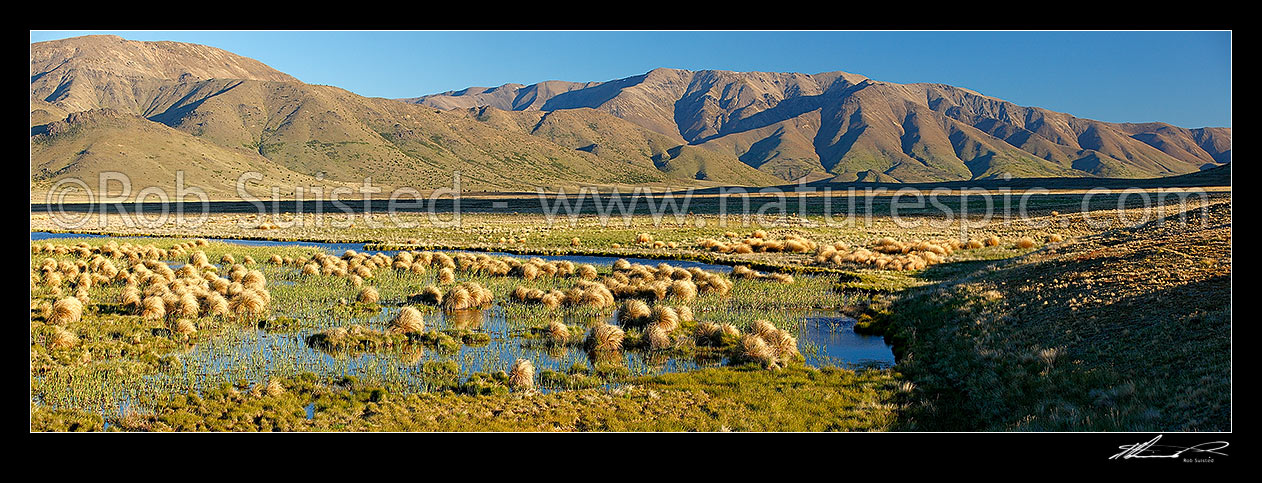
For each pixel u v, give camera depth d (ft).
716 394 57.72
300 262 144.77
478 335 75.77
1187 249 88.07
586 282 105.29
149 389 56.54
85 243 164.96
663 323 79.61
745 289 109.50
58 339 67.00
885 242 166.30
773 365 65.00
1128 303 67.82
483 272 126.82
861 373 64.13
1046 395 52.11
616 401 55.57
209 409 52.31
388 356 68.28
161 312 81.35
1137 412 45.03
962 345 69.41
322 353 68.33
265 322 82.17
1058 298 77.82
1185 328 56.08
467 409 53.26
